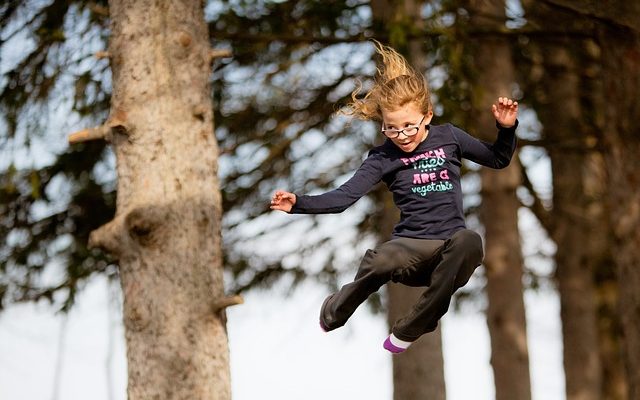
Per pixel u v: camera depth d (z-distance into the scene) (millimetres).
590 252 25547
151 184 12812
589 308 25219
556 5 16156
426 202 9578
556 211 25453
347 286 9898
